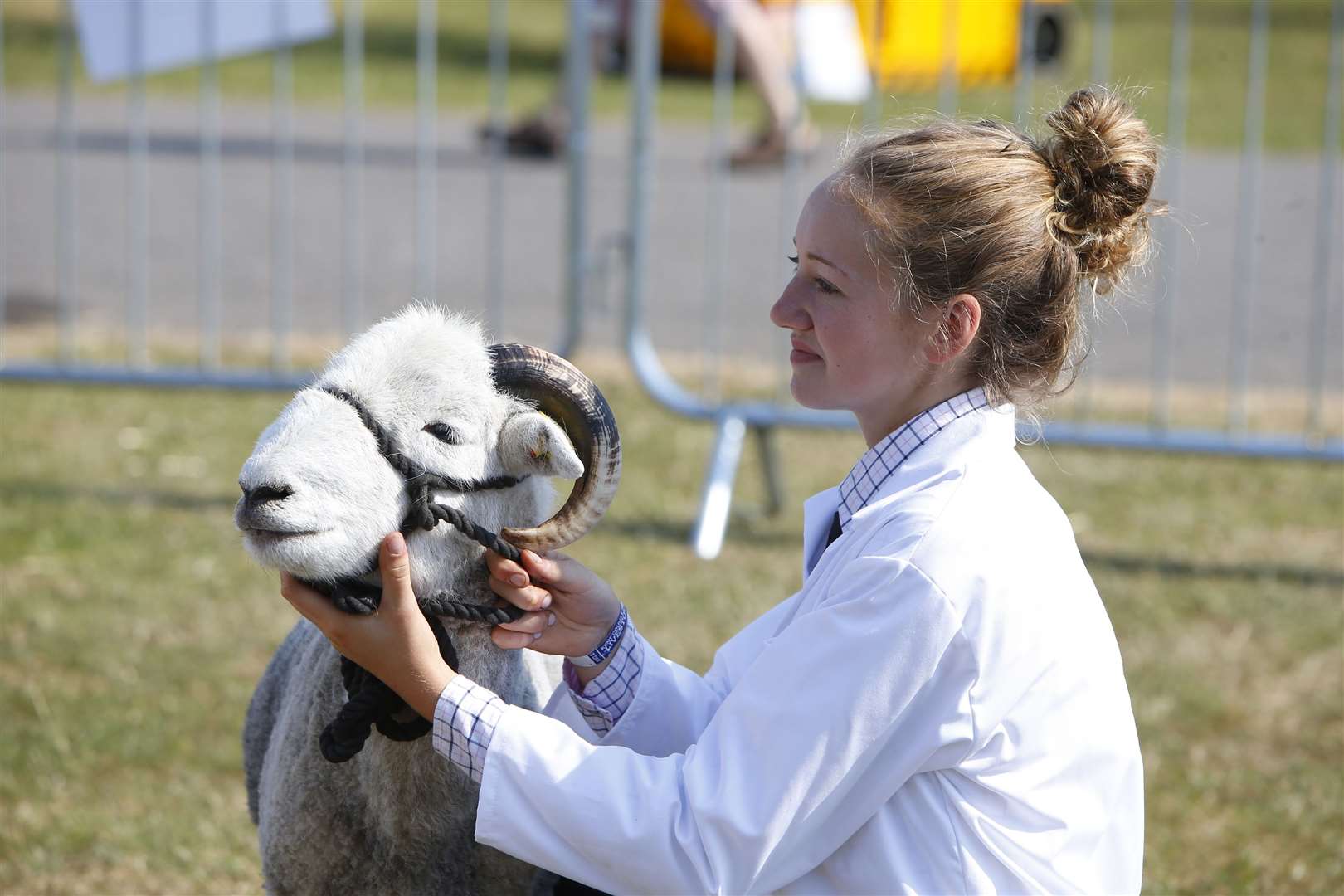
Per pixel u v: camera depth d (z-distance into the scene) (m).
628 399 10.51
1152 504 9.11
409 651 3.02
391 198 16.55
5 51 25.25
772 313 3.26
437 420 3.06
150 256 13.80
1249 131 8.20
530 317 12.40
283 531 2.88
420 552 3.09
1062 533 3.09
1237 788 5.85
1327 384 11.40
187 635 6.90
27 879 5.03
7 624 6.89
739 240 15.36
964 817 2.93
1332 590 7.81
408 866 3.41
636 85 8.16
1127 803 3.10
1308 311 13.54
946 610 2.84
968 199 3.04
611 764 3.01
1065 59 19.88
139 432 9.70
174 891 5.05
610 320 12.14
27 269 13.17
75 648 6.68
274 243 14.43
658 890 2.97
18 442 9.37
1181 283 14.34
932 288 3.07
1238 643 7.15
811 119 21.45
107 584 7.36
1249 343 12.47
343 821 3.45
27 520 8.05
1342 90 24.91
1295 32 29.80
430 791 3.34
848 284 3.12
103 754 5.86
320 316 12.08
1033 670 2.90
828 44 17.50
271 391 8.62
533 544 3.16
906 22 12.63
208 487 8.77
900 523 2.96
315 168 17.84
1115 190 3.18
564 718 3.58
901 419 3.23
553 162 19.02
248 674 6.57
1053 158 3.22
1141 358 11.96
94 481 8.76
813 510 3.50
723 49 8.43
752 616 7.12
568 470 3.07
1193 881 5.23
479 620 3.22
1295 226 16.62
